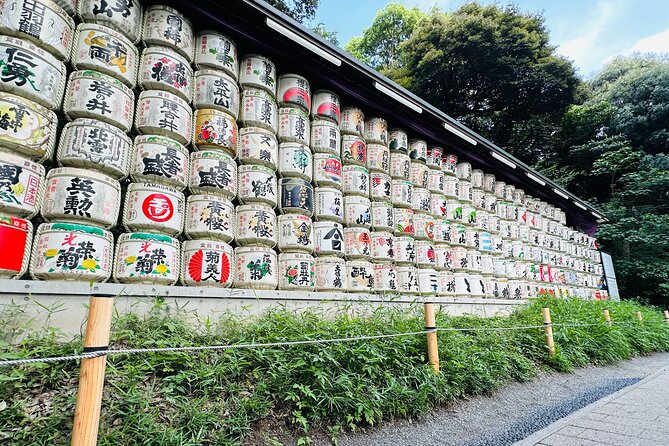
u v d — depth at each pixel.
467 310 7.09
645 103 18.86
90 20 3.88
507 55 19.25
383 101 6.64
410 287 6.23
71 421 2.27
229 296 4.11
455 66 19.80
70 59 3.70
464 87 20.67
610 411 3.88
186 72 4.42
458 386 4.20
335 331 3.95
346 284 5.44
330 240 5.30
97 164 3.54
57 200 3.32
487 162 9.04
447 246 7.25
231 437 2.66
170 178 4.00
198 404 2.69
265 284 4.43
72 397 2.37
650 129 18.45
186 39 4.52
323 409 3.10
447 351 4.46
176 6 4.58
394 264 6.29
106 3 3.93
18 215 3.12
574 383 5.46
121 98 3.82
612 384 5.45
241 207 4.61
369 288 5.63
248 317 4.08
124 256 3.64
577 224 13.43
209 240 4.16
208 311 3.95
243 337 3.63
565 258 11.50
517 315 7.67
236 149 4.72
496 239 8.73
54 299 3.12
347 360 3.62
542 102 20.45
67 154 3.46
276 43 5.23
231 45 4.89
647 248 15.76
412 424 3.50
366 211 5.93
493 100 20.91
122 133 3.79
